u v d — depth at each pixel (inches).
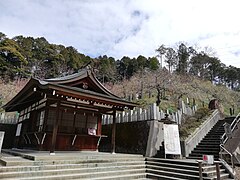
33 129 432.8
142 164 351.6
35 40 1887.3
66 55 1854.1
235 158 355.6
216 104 653.9
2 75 1365.7
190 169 286.7
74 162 279.6
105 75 1754.4
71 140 423.5
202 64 2025.1
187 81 1470.2
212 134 491.5
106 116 564.1
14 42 1567.4
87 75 431.2
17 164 234.5
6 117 605.9
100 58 2119.8
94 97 365.7
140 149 423.2
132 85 1366.9
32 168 236.2
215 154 379.2
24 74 1476.4
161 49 2020.2
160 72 1390.3
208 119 540.4
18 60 1496.1
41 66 1656.0
